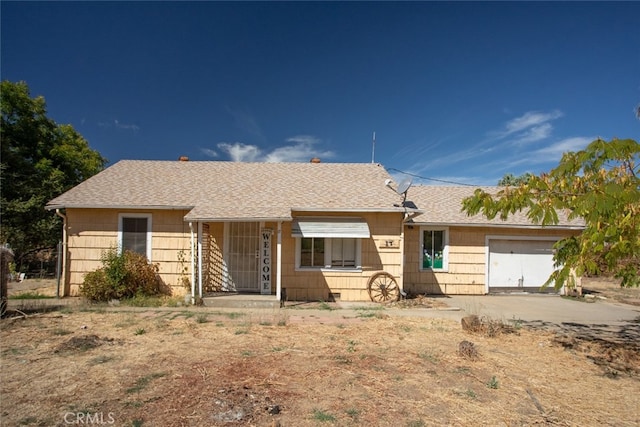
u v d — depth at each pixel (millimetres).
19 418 4445
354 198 14320
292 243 13820
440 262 16547
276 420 4457
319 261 14094
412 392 5398
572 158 6355
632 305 14438
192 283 12477
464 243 16484
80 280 13594
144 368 6137
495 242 16672
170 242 13805
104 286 12234
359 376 5953
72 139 27906
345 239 14234
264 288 13539
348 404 4949
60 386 5379
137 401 4906
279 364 6438
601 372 6508
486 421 4609
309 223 13375
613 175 6086
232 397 5059
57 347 7207
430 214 16656
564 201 6422
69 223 13688
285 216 12164
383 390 5441
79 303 12117
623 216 5578
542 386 5805
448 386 5660
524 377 6164
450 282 16375
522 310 12727
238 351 7152
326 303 13062
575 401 5293
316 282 13820
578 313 12414
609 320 11266
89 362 6402
